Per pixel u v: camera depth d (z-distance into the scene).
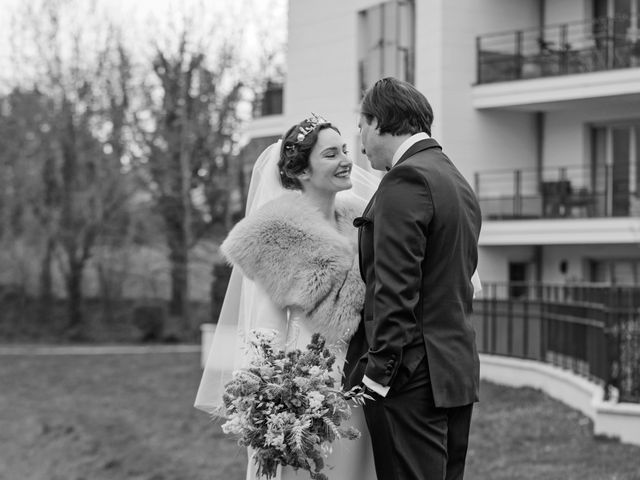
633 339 10.16
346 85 21.59
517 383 14.63
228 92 32.19
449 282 4.18
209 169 32.31
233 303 5.15
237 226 4.82
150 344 31.23
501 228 19.92
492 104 19.97
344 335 4.63
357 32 21.41
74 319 33.25
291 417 4.23
